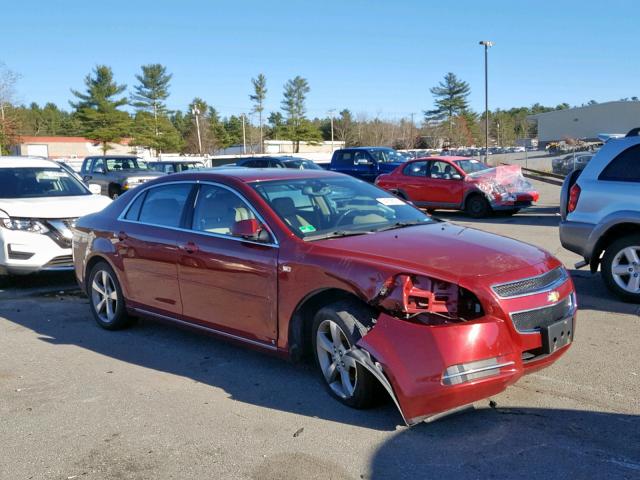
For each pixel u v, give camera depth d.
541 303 4.13
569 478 3.44
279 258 4.70
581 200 7.31
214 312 5.28
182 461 3.77
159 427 4.23
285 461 3.72
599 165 7.26
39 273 8.45
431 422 4.14
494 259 4.27
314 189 5.50
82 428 4.25
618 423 4.07
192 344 6.02
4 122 49.88
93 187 10.17
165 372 5.27
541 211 17.31
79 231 6.82
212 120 102.25
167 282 5.69
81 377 5.21
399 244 4.52
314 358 4.93
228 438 4.04
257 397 4.68
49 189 9.62
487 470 3.55
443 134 88.75
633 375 4.89
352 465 3.65
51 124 120.31
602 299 7.25
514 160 44.88
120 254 6.19
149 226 5.95
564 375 4.90
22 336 6.44
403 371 3.81
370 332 4.02
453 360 3.75
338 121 103.50
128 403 4.64
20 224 8.38
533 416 4.20
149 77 82.25
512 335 3.97
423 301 3.96
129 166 21.31
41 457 3.87
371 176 22.16
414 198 17.47
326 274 4.36
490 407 4.35
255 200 5.11
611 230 7.12
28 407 4.62
